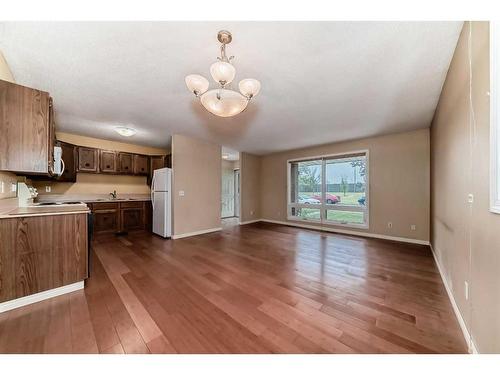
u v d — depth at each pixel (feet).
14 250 5.81
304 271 8.54
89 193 15.25
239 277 7.97
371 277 7.95
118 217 15.31
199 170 15.92
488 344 3.74
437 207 9.45
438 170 9.21
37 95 6.30
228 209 25.46
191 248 11.86
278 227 18.67
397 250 11.49
